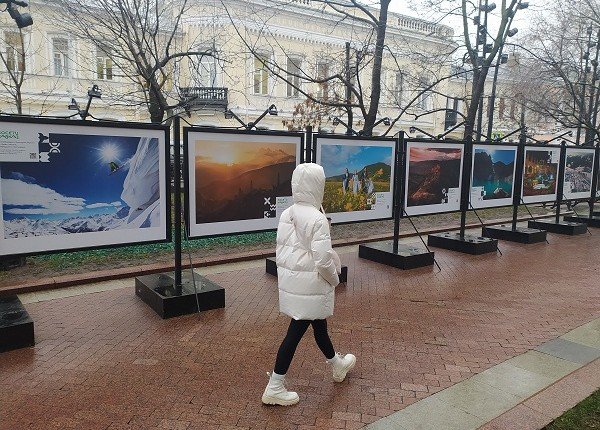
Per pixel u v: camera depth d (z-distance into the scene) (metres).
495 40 14.63
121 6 10.84
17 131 4.88
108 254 8.34
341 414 3.56
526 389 3.98
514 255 9.60
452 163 9.32
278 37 21.48
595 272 8.25
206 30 18.41
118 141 5.48
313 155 7.38
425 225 12.88
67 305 5.98
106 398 3.74
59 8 15.71
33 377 4.07
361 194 8.07
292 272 3.56
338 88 20.86
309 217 3.44
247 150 6.58
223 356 4.55
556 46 20.94
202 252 8.72
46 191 5.12
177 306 5.61
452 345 4.95
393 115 26.66
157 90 10.80
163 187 5.85
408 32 21.45
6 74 17.67
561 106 25.41
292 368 4.33
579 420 3.50
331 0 14.64
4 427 3.33
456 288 7.13
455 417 3.53
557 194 12.28
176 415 3.52
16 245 5.01
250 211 6.72
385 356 4.64
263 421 3.46
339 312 5.96
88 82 19.00
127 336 5.01
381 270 8.16
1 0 6.41
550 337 5.21
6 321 4.67
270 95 21.03
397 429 3.37
